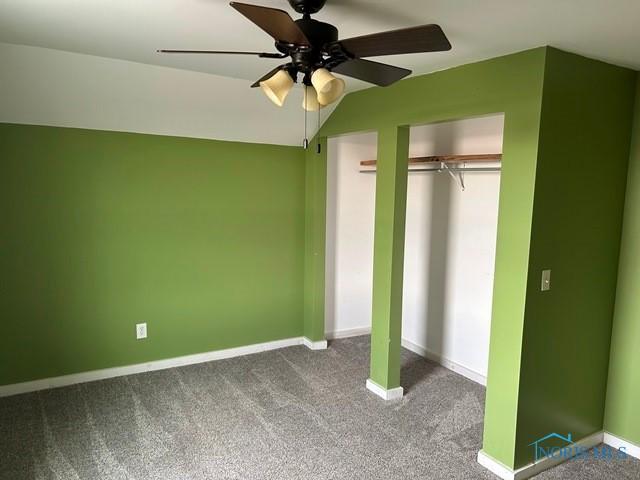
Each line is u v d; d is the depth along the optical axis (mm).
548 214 2275
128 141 3350
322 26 1556
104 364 3467
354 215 4449
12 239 3074
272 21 1324
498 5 1666
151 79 2879
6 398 3131
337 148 4266
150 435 2729
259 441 2693
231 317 3938
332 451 2615
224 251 3828
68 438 2680
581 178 2396
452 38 2039
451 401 3238
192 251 3691
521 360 2312
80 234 3271
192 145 3584
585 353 2635
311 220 4070
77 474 2367
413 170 3812
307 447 2645
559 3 1622
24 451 2549
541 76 2131
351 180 4387
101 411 2994
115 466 2436
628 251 2656
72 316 3312
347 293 4512
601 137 2449
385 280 3172
